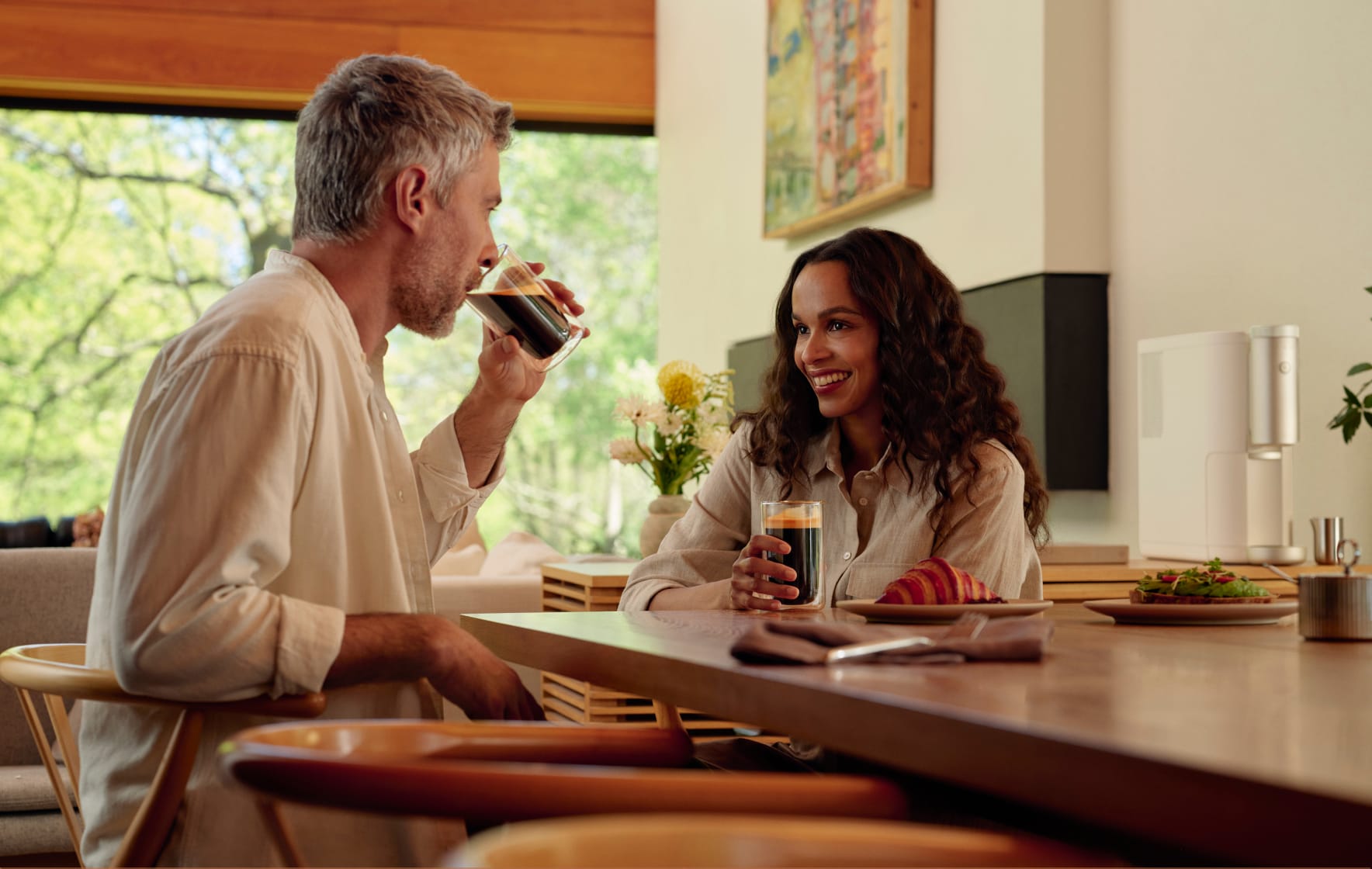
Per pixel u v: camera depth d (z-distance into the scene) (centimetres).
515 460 1167
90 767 143
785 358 209
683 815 79
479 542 471
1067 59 361
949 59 412
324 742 96
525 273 179
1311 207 292
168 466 130
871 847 67
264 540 130
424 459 185
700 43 660
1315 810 59
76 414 1076
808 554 167
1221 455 269
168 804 128
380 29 720
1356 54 279
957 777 78
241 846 133
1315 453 293
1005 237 379
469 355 1152
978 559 190
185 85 703
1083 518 370
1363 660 113
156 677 126
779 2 529
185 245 1099
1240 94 313
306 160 155
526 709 142
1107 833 101
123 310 1088
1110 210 362
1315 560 270
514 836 62
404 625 136
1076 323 360
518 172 1180
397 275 156
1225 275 318
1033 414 362
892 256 198
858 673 100
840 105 473
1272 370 265
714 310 634
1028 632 115
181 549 127
